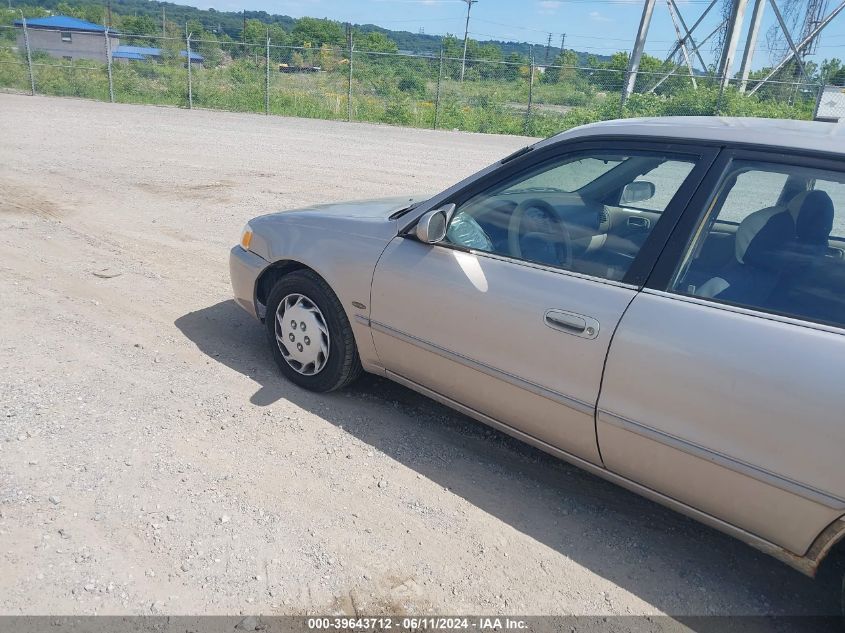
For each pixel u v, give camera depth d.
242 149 13.68
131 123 17.06
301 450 3.46
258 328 4.91
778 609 2.70
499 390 3.11
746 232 2.58
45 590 2.47
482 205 3.28
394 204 4.22
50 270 5.75
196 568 2.64
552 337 2.84
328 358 3.87
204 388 3.97
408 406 4.00
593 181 3.02
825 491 2.25
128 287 5.50
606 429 2.77
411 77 26.58
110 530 2.78
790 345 2.32
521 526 3.06
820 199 2.49
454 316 3.19
